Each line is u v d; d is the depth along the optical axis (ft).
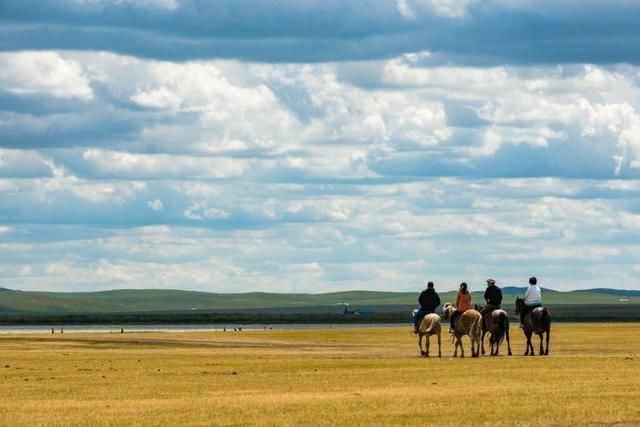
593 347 241.96
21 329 608.19
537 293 204.74
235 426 102.27
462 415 107.65
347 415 108.58
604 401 117.60
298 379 152.46
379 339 306.14
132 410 115.14
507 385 138.10
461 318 199.21
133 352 238.48
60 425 104.06
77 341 305.12
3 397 130.93
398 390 133.69
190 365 185.37
